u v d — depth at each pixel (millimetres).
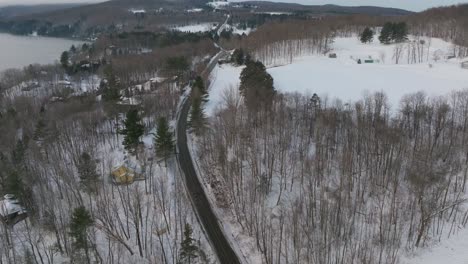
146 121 139625
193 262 78625
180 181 105625
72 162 112000
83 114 138000
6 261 78250
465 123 106875
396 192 90438
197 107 128625
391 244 78125
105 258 79562
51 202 89375
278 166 103438
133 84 198625
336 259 73562
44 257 80688
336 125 113625
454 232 82250
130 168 106375
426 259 77000
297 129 117875
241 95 147875
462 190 91500
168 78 187000
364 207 89625
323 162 99688
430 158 97250
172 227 88500
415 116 111562
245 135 111500
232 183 94500
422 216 78562
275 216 88625
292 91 149625
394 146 101312
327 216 80000
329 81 166875
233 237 86500
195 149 123625
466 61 185375
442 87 149500
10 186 88625
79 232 72938
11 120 138000
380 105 119500
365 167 100625
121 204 94688
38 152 107500
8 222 86875
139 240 81500
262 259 79062
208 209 95688
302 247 78438
